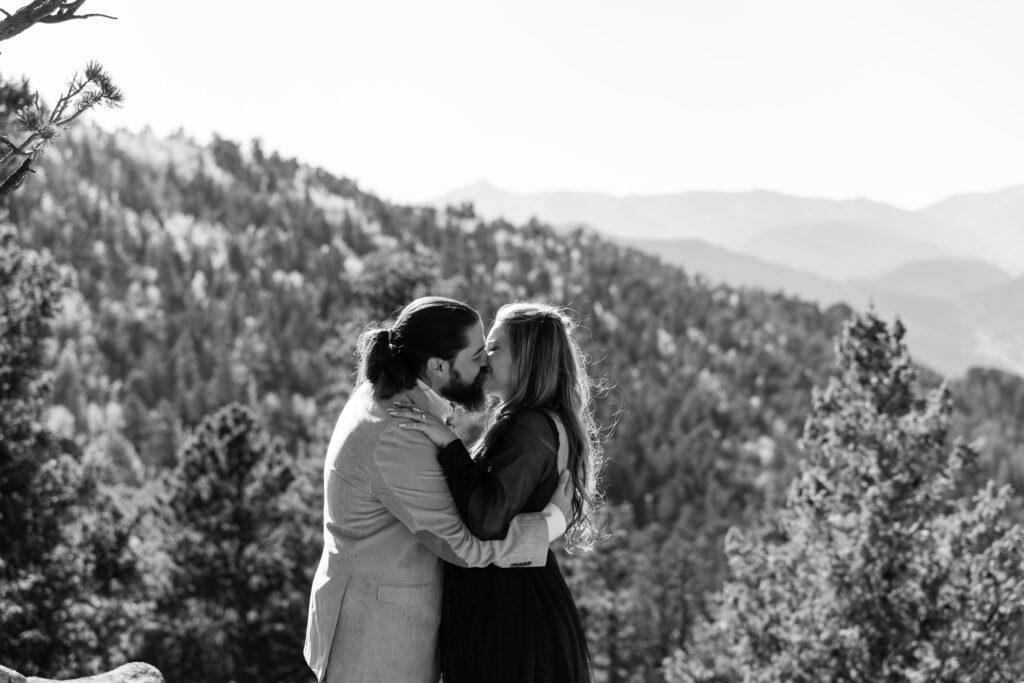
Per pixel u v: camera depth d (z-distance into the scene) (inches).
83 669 604.1
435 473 123.6
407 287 1373.0
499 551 125.3
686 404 6752.0
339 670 127.5
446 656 129.5
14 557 578.2
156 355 5310.0
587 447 137.3
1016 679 436.8
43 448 617.9
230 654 1123.3
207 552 1126.4
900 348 520.1
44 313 594.2
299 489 1236.5
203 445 1142.3
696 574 2460.6
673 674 601.0
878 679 442.9
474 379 131.0
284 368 5531.5
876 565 469.4
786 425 6796.3
